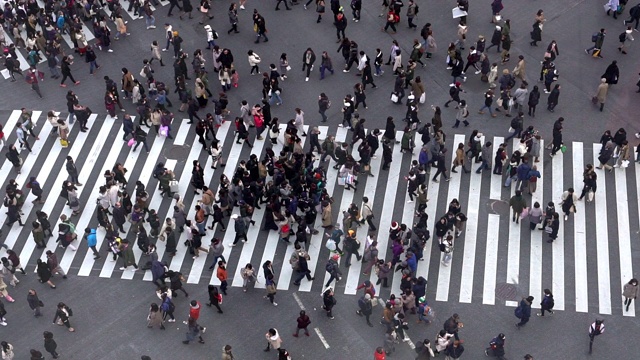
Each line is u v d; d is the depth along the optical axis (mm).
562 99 39656
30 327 32219
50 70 42531
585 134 38031
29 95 41688
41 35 42844
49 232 34969
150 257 33406
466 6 43531
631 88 40031
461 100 38219
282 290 33000
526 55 42000
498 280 32875
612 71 39250
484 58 40000
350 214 33312
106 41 43312
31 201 36781
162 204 36312
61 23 44188
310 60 40719
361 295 32719
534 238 34188
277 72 40062
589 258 33406
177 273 32156
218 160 37688
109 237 33812
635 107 39188
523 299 30531
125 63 43062
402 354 30734
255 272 33562
